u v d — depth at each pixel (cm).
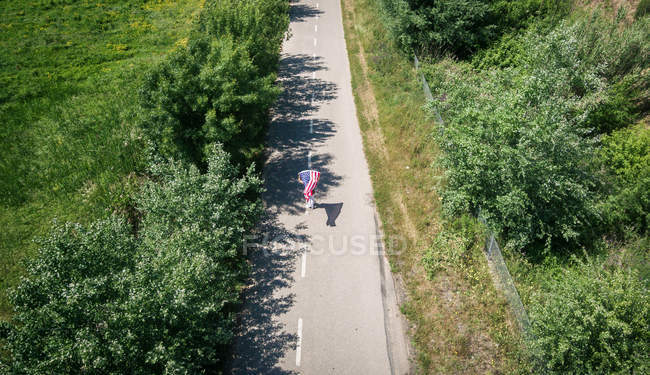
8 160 1888
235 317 1268
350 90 2461
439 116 1728
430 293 1319
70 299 836
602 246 1368
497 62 2409
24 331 849
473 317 1232
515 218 1358
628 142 1485
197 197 1274
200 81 1529
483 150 1280
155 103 1537
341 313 1291
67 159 1859
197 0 3622
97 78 2519
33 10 3341
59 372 827
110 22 3238
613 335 952
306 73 2647
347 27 3244
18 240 1554
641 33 1811
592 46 1964
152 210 1273
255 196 1727
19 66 2636
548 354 1009
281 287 1367
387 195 1709
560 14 2439
